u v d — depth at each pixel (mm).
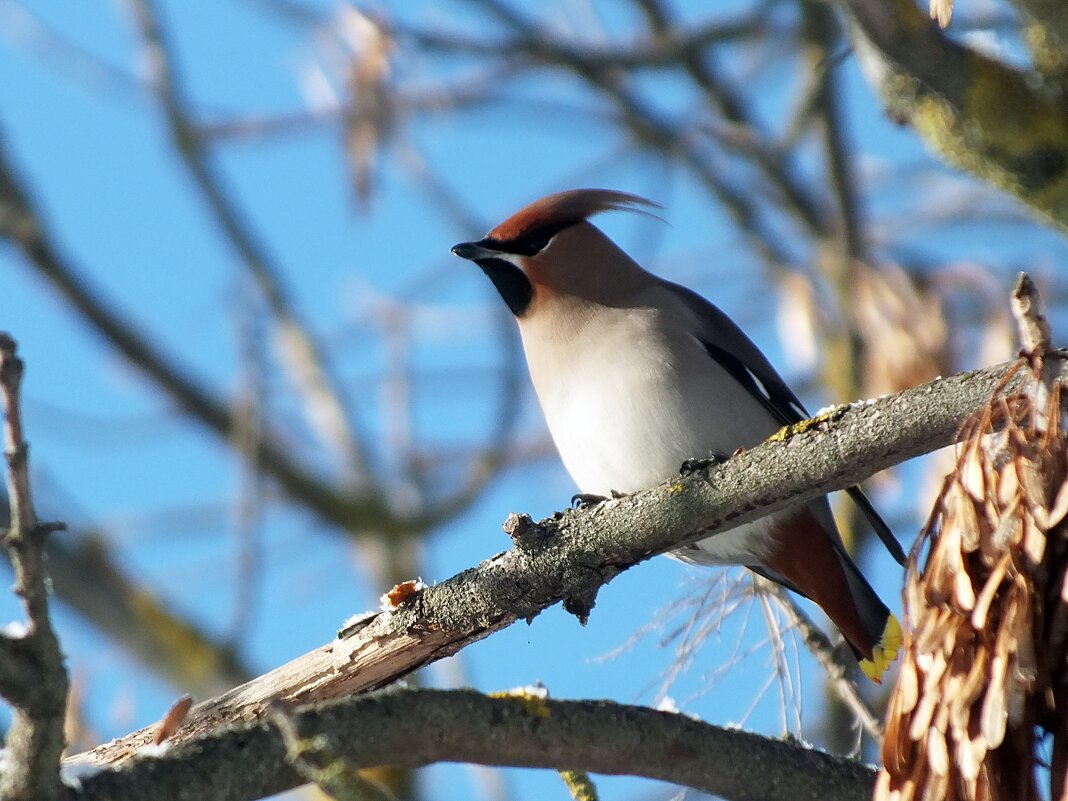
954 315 11375
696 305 11094
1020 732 5715
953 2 6801
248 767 6051
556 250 10953
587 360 10562
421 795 12859
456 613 7496
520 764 6652
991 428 5910
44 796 5629
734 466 7059
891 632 10008
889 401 6586
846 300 14719
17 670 5441
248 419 12977
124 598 13500
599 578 7457
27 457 5348
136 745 7426
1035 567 5664
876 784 6258
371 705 6371
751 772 6996
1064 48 6652
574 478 10828
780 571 10219
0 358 5262
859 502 10070
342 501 14844
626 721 6781
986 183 7336
